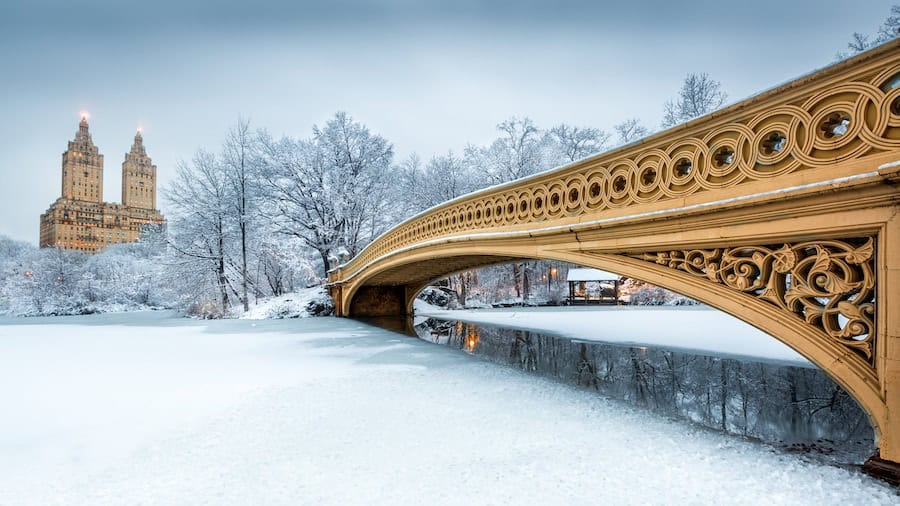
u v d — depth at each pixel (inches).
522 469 138.8
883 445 128.3
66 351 411.5
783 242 149.0
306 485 129.6
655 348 447.8
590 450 155.1
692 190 173.9
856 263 130.9
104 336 548.7
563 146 1355.8
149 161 5012.3
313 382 264.8
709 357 392.2
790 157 141.6
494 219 317.4
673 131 180.2
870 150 123.0
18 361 355.3
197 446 163.5
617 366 354.6
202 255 1024.9
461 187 1299.2
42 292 1283.2
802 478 130.7
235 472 139.7
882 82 120.5
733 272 162.7
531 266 1449.3
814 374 317.1
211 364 331.6
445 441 164.4
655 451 154.3
